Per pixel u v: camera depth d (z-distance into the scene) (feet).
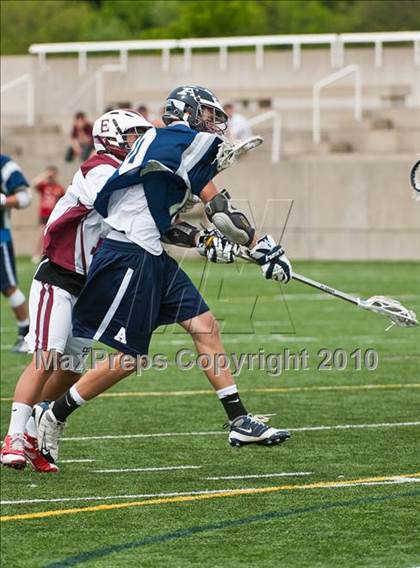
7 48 367.86
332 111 275.39
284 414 86.63
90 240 67.56
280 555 51.72
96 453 73.92
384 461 70.33
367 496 61.72
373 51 290.76
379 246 243.60
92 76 306.35
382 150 263.08
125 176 64.13
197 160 63.98
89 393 67.05
